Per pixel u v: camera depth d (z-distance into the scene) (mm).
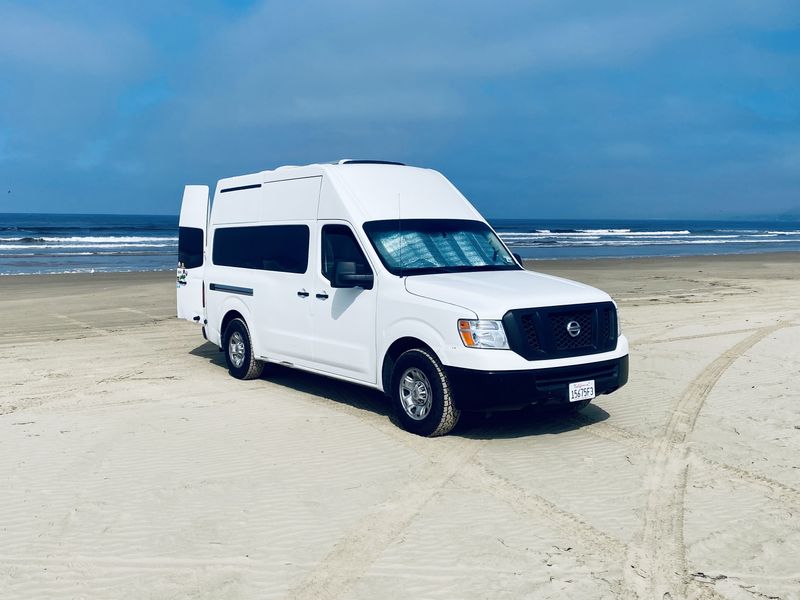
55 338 12695
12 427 7242
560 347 6555
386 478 5785
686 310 15758
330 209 7926
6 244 47031
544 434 6949
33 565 4395
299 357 8367
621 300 17828
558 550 4531
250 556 4484
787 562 4383
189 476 5855
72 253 39156
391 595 4008
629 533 4777
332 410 7855
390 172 8344
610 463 6133
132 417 7598
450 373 6465
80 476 5871
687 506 5227
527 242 60031
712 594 4012
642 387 8797
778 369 9688
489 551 4520
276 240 8797
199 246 10625
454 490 5527
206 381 9336
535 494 5449
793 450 6461
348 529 4852
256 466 6082
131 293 19750
